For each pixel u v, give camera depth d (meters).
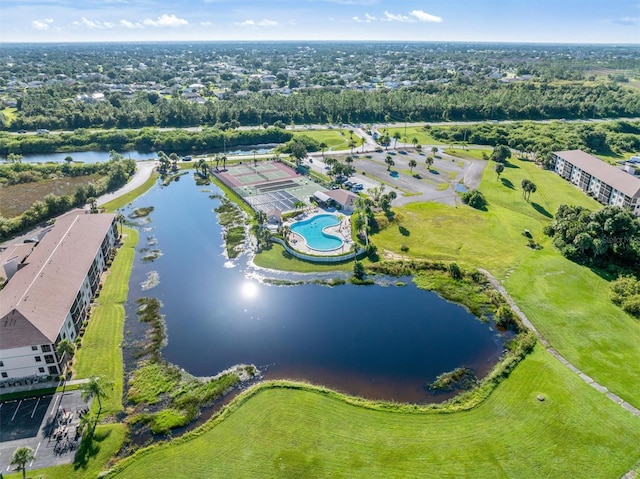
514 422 59.03
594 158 151.00
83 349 73.81
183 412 61.84
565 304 84.88
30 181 152.62
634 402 61.97
